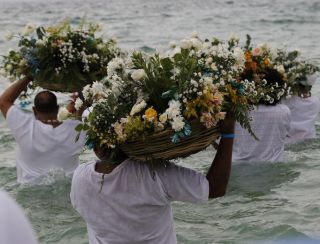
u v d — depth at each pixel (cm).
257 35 3434
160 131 544
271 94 1053
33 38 951
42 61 942
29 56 939
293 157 1170
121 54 990
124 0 7519
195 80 561
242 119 577
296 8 5319
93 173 579
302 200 968
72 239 851
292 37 3288
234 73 601
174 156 565
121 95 573
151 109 540
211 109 546
